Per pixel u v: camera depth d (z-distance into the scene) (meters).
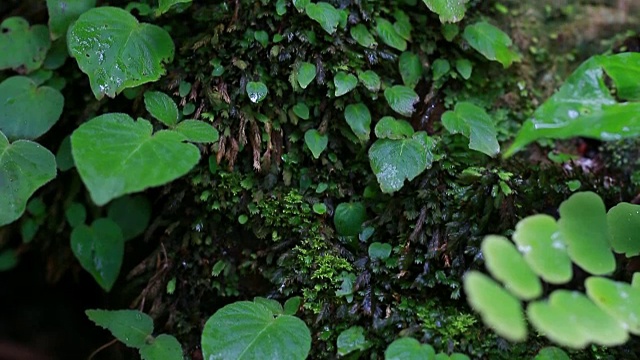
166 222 0.37
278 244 0.35
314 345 0.33
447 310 0.32
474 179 0.33
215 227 0.36
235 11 0.35
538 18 0.38
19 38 0.37
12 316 0.46
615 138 0.27
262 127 0.35
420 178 0.34
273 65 0.35
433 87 0.36
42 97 0.36
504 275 0.26
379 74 0.36
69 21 0.35
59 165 0.37
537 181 0.34
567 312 0.25
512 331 0.24
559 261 0.27
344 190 0.35
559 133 0.27
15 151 0.33
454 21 0.34
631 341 0.31
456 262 0.33
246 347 0.30
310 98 0.35
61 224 0.39
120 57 0.33
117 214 0.37
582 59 0.38
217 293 0.36
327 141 0.35
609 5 0.38
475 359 0.31
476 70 0.37
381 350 0.32
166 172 0.29
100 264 0.37
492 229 0.33
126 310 0.34
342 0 0.35
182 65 0.35
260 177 0.35
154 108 0.33
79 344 0.44
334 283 0.33
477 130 0.34
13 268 0.44
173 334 0.36
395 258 0.33
